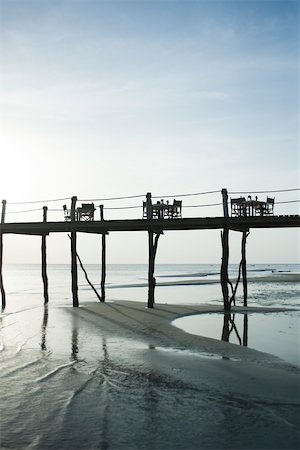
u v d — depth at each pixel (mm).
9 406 7297
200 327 16188
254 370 9688
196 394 7969
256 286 41375
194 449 5848
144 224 19781
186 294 32812
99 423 6629
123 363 10156
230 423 6664
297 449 5863
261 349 12250
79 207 23188
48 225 21906
